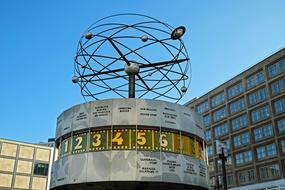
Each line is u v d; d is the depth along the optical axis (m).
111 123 20.97
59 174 21.42
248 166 76.44
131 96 23.53
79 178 20.19
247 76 82.00
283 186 66.31
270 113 73.56
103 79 25.08
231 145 82.38
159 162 20.27
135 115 21.14
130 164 19.91
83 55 23.64
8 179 76.06
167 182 20.06
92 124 21.25
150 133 20.92
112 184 20.73
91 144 20.81
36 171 80.31
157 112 21.55
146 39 22.84
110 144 20.50
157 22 23.09
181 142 21.64
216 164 86.25
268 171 71.31
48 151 83.75
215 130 89.12
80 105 22.38
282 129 70.25
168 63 24.12
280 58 73.75
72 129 21.94
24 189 77.38
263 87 77.00
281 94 71.69
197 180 21.45
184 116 22.53
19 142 80.12
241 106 82.06
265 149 73.31
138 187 21.69
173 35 22.45
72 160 20.94
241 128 80.62
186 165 21.16
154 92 25.77
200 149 23.34
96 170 20.00
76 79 24.50
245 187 75.44
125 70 24.20
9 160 77.56
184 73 24.84
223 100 88.31
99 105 21.69
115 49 22.98
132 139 20.58
